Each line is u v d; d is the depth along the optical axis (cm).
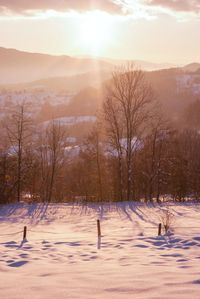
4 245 2203
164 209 4191
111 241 2298
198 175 6181
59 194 6122
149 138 5703
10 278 1281
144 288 1071
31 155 5772
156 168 5591
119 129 5294
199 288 1048
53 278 1270
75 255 1864
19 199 5312
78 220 3569
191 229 2675
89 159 5906
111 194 5741
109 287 1102
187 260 1639
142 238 2364
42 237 2558
